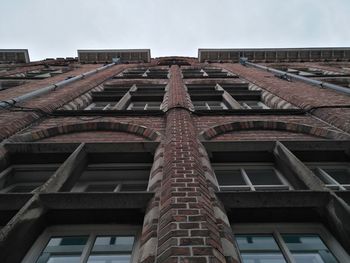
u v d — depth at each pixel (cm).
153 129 537
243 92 920
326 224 299
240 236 292
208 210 270
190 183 309
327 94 723
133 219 306
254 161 464
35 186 430
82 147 448
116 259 267
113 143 461
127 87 1070
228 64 1670
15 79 1145
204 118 608
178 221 245
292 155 414
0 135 449
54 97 719
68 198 303
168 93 862
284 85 873
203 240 224
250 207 301
